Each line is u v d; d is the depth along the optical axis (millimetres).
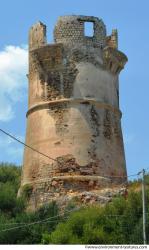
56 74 37625
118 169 37406
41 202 35969
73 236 31438
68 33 37906
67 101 37062
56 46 37562
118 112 38906
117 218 32906
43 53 37844
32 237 32938
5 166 48406
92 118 37062
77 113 36906
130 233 31969
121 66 39438
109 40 39156
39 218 34344
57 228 32781
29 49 39188
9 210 36469
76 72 37438
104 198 35000
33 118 38000
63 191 35812
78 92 37188
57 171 36250
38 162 36969
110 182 36531
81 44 37844
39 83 38000
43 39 38156
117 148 37938
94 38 38188
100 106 37500
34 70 38469
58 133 36812
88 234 31438
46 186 36188
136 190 35531
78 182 35875
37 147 37250
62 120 36938
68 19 38062
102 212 33250
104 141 37156
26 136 38562
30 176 37188
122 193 35312
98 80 37781
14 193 38312
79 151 36375
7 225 33312
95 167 36344
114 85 39000
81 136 36594
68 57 37594
